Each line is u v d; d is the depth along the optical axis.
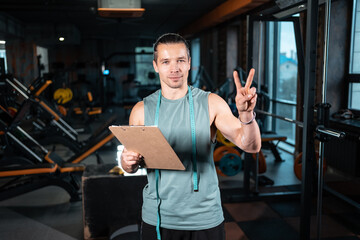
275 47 6.63
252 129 1.10
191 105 1.24
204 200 1.24
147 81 15.21
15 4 7.70
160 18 10.17
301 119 5.13
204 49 10.54
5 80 4.66
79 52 14.78
